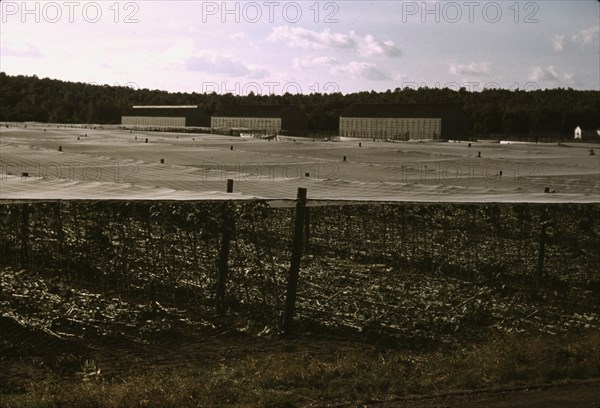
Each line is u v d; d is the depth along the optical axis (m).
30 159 42.06
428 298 14.20
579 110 143.50
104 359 10.24
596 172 42.81
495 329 12.54
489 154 61.72
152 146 62.41
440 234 19.92
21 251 15.84
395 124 119.81
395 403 7.89
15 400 7.95
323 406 7.79
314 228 20.03
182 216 14.92
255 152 56.06
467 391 8.35
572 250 18.66
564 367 9.29
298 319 12.49
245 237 18.52
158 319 12.26
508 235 20.08
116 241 17.00
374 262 17.41
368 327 12.15
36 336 11.02
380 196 21.53
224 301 13.08
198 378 8.92
